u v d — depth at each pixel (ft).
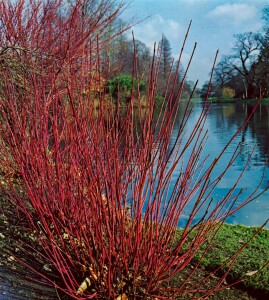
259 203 17.72
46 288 8.05
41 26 16.21
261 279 8.69
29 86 10.87
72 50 13.60
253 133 48.73
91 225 8.27
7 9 16.39
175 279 8.73
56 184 8.98
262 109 99.09
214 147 37.47
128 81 46.03
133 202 7.41
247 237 11.03
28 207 11.05
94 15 17.20
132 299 7.41
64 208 8.76
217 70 167.02
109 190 7.47
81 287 7.51
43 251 9.28
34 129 8.86
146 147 7.11
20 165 8.63
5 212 10.75
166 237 7.49
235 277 8.96
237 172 25.04
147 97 7.10
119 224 7.52
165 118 7.07
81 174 7.93
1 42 15.52
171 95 6.90
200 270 9.37
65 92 10.81
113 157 7.38
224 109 109.70
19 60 12.39
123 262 7.51
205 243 10.43
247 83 150.30
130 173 7.50
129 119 7.33
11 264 8.69
